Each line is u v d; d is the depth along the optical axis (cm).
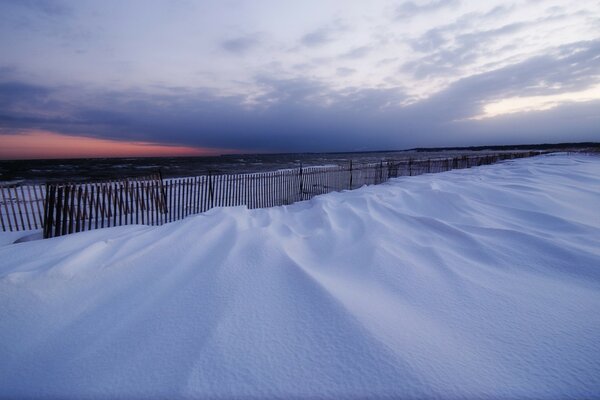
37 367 186
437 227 482
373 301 254
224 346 197
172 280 293
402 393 161
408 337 205
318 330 211
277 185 1062
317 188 1234
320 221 527
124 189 680
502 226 503
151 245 368
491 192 768
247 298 256
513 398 158
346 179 1395
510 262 351
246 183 960
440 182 986
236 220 480
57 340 211
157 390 164
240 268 310
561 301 263
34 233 642
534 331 219
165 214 751
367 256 355
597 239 418
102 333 216
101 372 179
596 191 814
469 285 291
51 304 252
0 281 266
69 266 301
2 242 580
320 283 274
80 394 164
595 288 287
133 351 196
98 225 655
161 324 223
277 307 241
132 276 301
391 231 453
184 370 177
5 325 227
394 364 179
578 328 222
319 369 177
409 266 330
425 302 259
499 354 193
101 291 274
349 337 203
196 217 488
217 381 169
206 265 320
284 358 186
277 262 324
